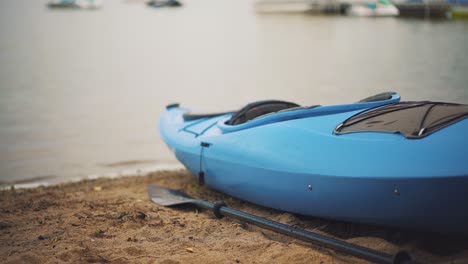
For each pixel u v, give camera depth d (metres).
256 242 4.87
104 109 13.95
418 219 4.35
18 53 25.83
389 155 4.41
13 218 5.98
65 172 9.10
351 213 4.79
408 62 11.68
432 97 7.48
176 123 7.83
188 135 7.17
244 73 16.94
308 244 4.81
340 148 4.83
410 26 22.69
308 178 4.97
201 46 26.00
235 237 5.12
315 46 20.47
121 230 5.43
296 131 5.38
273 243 4.80
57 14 56.44
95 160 9.72
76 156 10.05
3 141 11.13
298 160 5.11
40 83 17.92
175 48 25.78
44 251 4.81
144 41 29.55
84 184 8.03
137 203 6.52
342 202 4.78
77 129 12.06
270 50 21.56
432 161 4.15
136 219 5.75
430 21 24.27
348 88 10.63
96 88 16.81
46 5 67.38
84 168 9.27
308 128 5.32
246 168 5.76
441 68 9.89
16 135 11.58
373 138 4.68
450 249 4.47
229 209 5.56
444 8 25.30
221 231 5.32
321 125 5.29
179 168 9.05
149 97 15.13
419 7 26.34
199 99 14.16
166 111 8.58
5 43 30.02
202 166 6.63
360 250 4.08
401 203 4.32
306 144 5.16
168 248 4.84
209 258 4.53
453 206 4.11
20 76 19.36
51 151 10.41
